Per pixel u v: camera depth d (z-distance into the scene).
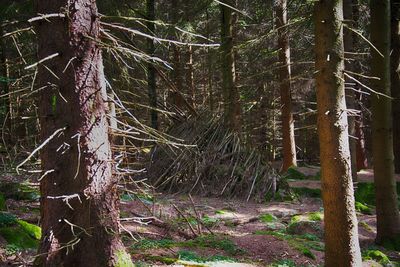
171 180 12.96
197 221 8.67
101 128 4.07
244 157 13.52
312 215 10.73
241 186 12.77
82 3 3.94
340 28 5.86
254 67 20.55
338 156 5.89
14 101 4.68
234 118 14.64
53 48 3.91
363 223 10.67
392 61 14.13
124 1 13.99
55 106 3.93
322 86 5.91
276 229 9.75
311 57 16.47
